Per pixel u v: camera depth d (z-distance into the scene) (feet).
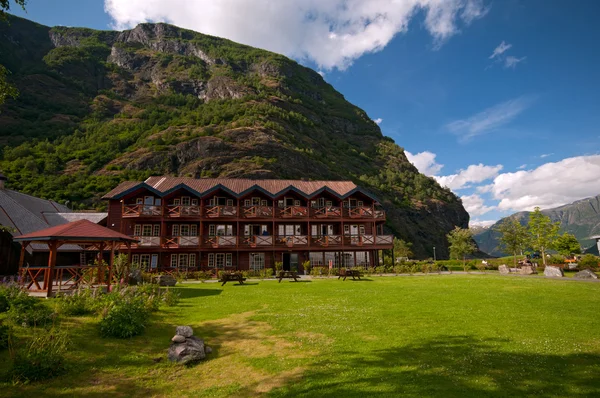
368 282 84.69
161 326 37.45
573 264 124.47
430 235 475.72
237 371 26.21
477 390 21.80
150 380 24.80
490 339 32.30
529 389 21.98
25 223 100.94
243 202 126.72
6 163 277.85
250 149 368.27
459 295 59.11
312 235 128.98
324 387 22.63
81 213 127.54
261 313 44.34
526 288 67.41
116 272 69.51
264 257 124.06
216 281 93.76
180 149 345.31
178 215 115.14
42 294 51.16
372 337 33.32
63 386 23.21
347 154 619.26
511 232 141.69
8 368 24.44
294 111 625.82
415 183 586.04
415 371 24.81
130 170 305.94
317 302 52.75
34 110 481.05
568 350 29.19
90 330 33.24
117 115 521.24
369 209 132.26
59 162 305.32
